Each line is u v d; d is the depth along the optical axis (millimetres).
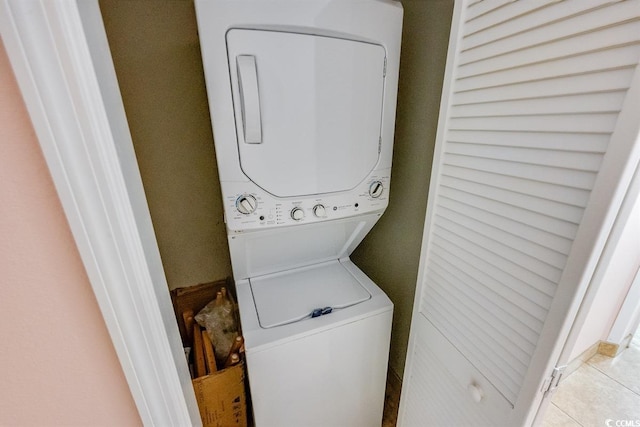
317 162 1099
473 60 826
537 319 742
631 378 2137
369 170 1222
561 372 757
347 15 973
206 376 1428
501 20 726
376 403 1599
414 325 1289
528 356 781
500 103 760
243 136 968
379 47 1070
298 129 1026
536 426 848
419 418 1361
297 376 1244
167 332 683
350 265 1630
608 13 524
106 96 487
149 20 1334
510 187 766
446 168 982
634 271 2074
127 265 532
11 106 403
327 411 1427
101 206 476
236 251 1251
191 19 1392
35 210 456
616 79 528
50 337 535
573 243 633
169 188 1642
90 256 494
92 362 587
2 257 461
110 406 642
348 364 1359
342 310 1300
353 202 1228
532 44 663
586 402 1965
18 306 495
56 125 413
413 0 1233
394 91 1161
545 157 670
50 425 606
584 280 630
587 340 2160
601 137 564
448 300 1065
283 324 1208
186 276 1881
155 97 1450
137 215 582
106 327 567
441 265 1075
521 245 759
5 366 526
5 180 429
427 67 1222
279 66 935
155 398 658
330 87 1028
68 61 395
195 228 1785
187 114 1533
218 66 881
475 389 966
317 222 1192
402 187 1473
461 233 958
